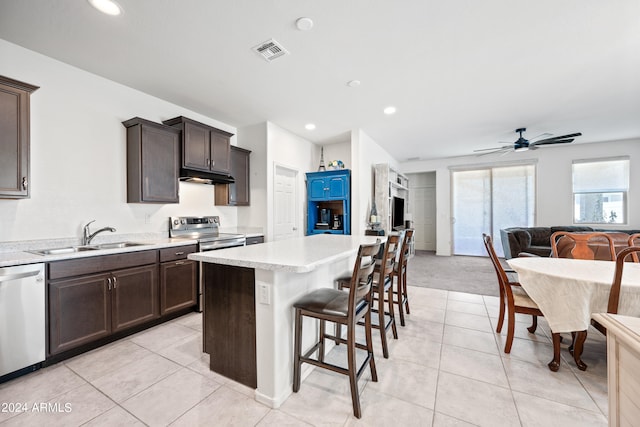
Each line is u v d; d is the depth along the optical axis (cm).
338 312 150
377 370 188
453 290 384
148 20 194
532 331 246
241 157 413
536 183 603
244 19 195
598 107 364
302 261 149
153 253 256
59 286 197
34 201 233
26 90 209
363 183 474
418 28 206
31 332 184
